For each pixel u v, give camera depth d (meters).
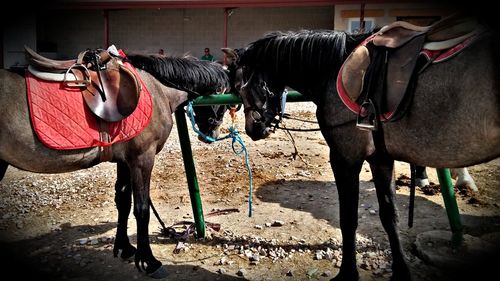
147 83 3.09
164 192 4.68
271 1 14.51
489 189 4.61
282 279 2.90
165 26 16.73
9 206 4.32
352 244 2.69
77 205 4.34
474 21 2.18
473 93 2.03
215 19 16.31
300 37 2.81
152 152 3.02
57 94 2.62
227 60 3.33
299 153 6.21
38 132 2.51
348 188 2.63
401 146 2.35
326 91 2.66
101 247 3.42
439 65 2.18
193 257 3.23
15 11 16.05
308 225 3.76
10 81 2.57
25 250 3.37
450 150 2.16
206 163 5.77
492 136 2.00
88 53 2.88
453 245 3.21
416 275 2.89
